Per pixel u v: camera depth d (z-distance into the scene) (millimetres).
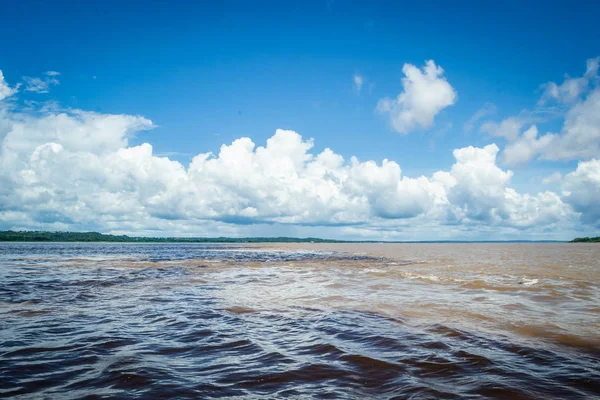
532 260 36938
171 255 55562
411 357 7371
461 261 36344
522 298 14305
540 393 5629
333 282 20078
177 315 11430
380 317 11094
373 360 7191
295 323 10352
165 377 6273
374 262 37688
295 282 20141
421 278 21438
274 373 6520
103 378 6203
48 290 16938
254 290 17016
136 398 5414
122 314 11586
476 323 10273
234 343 8391
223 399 5426
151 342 8461
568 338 8734
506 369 6691
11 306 12938
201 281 20719
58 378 6207
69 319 10836
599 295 14930
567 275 22234
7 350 7770
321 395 5582
